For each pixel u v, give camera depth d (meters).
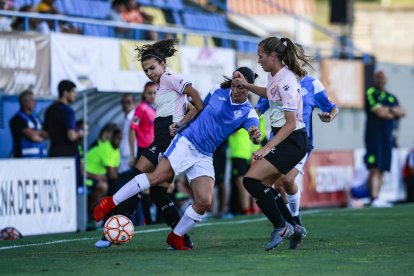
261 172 22.98
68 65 37.19
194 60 41.03
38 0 43.19
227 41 51.69
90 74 38.00
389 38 90.19
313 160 46.53
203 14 54.41
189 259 21.70
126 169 37.41
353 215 38.09
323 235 28.62
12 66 35.41
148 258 21.98
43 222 31.84
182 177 40.69
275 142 22.38
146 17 47.81
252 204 42.53
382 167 46.75
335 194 48.09
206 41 44.88
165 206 24.47
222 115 23.08
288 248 24.30
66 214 32.78
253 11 82.12
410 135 57.53
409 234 28.91
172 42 24.95
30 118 35.25
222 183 39.84
